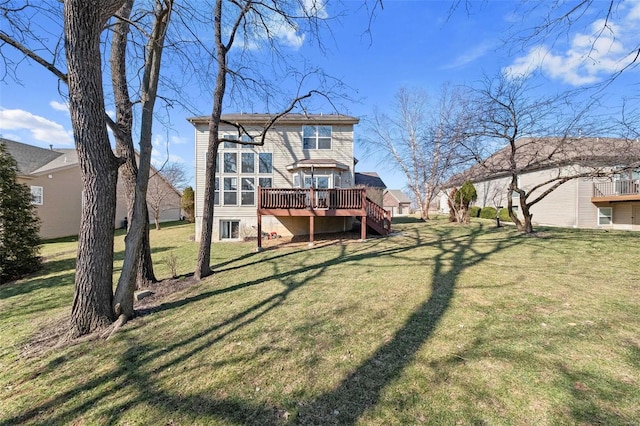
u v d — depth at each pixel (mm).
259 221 10125
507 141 9305
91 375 2701
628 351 2584
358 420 1954
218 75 6578
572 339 2834
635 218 14156
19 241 7422
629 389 2090
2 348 3373
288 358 2793
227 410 2125
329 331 3316
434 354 2697
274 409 2109
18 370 2846
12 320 4309
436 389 2211
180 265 7746
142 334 3521
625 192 13891
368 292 4586
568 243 7742
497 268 5613
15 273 7320
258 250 9625
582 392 2080
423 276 5305
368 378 2402
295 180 12773
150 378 2592
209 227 6480
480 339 2922
